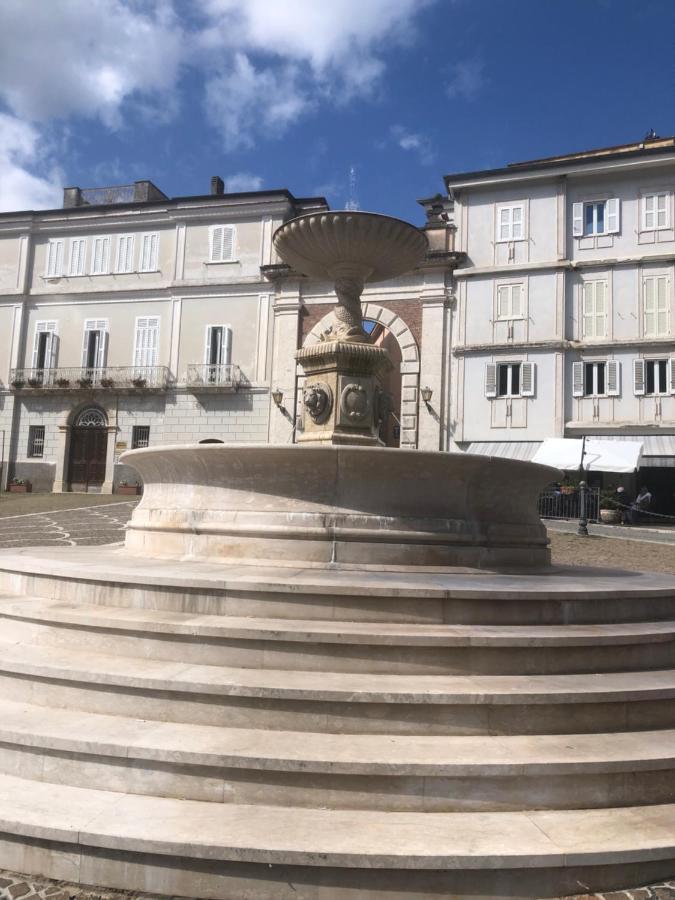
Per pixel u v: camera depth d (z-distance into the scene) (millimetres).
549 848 3115
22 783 3613
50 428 35906
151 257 35438
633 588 5375
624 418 29078
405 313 31844
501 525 7055
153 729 3777
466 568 6520
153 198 38219
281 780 3430
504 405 30344
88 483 35375
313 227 9281
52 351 36000
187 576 4984
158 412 34656
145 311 35312
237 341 33906
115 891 3094
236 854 3027
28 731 3707
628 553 16062
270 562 6293
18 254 36969
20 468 36031
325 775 3412
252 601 4770
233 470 6734
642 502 25875
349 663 4246
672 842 3211
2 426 36281
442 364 31156
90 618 4621
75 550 8391
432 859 3018
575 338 30000
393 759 3449
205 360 34000
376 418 9953
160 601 4949
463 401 30844
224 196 34281
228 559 6461
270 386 33219
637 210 29750
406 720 3818
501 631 4547
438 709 3832
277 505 6574
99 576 5160
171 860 3078
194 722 3889
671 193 29438
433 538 6504
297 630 4270
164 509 7223
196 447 6707
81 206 36844
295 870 3023
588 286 30031
